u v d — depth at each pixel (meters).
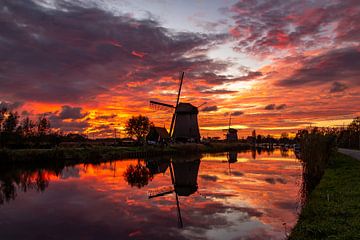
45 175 25.30
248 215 12.01
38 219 11.91
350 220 8.27
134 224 11.13
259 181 20.91
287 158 44.69
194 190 17.97
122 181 22.03
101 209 13.45
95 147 47.62
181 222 11.28
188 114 67.00
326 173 18.22
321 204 10.24
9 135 48.84
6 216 12.34
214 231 10.14
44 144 44.81
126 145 61.81
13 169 29.25
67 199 15.65
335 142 24.45
